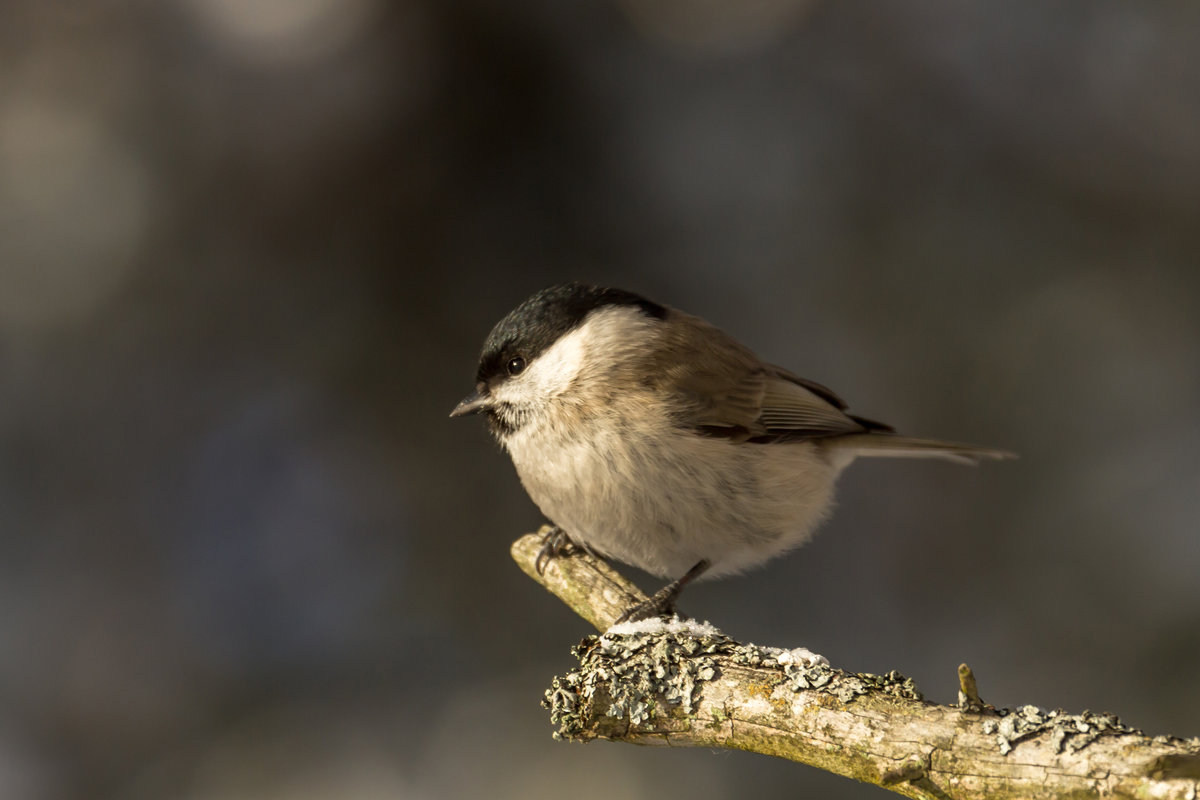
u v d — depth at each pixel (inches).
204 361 362.0
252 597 346.3
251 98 353.1
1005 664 342.3
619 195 378.3
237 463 360.2
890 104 394.3
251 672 335.3
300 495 359.9
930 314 382.6
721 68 385.1
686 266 381.4
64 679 329.7
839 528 370.0
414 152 366.0
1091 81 400.5
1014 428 372.8
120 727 326.3
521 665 332.2
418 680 331.9
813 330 384.2
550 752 316.5
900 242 387.5
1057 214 388.5
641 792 309.4
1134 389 371.2
